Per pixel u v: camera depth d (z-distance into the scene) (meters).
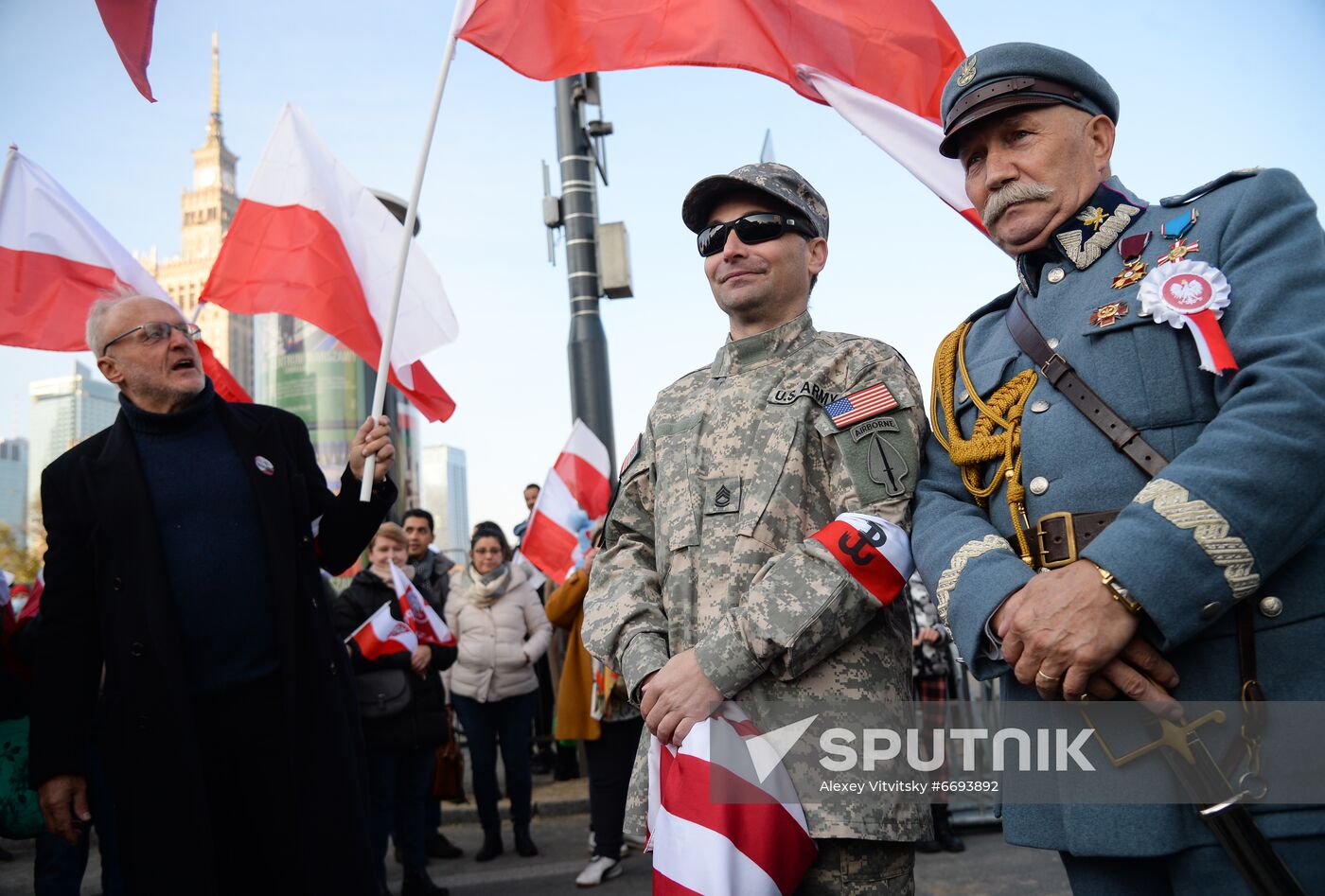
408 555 6.46
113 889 4.21
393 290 3.24
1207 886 1.49
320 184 4.23
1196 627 1.44
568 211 8.71
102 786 4.18
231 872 2.83
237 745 2.82
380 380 3.23
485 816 6.43
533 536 7.53
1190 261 1.63
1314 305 1.53
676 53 3.08
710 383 2.30
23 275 4.25
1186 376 1.62
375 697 5.18
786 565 1.91
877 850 1.89
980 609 1.62
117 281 4.34
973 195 1.93
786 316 2.30
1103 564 1.47
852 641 1.96
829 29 3.04
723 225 2.28
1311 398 1.45
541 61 3.12
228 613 2.85
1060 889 4.82
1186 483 1.47
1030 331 1.82
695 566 2.07
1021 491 1.76
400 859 5.45
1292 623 1.49
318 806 2.82
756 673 1.88
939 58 3.02
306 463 3.22
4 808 3.80
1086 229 1.80
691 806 1.83
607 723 5.62
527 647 6.58
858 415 2.06
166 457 2.94
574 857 6.31
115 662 2.74
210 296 4.17
